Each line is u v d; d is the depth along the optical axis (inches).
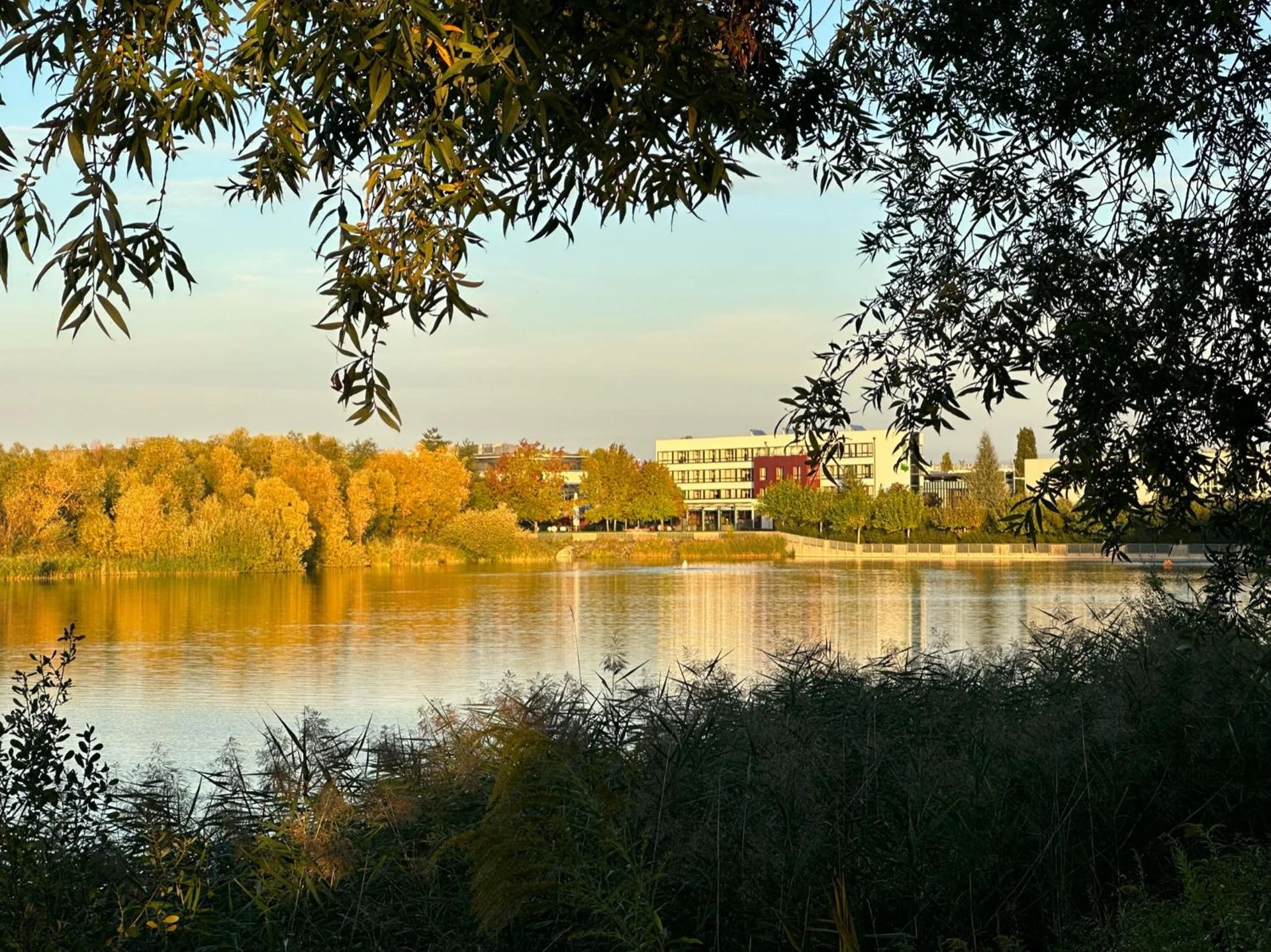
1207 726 242.8
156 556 2176.4
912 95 211.2
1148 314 177.6
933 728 255.0
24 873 178.1
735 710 253.4
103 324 118.2
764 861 198.4
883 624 1106.1
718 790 209.9
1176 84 185.6
